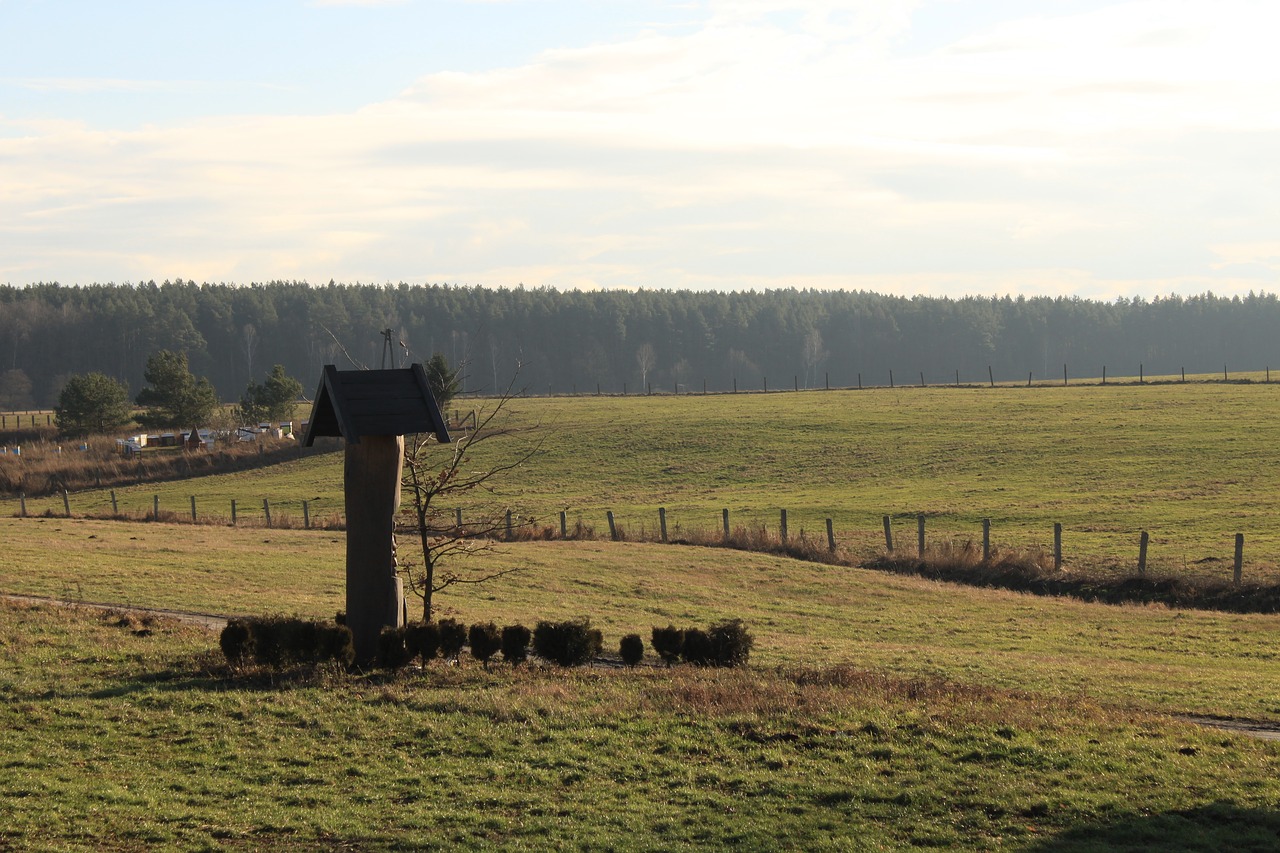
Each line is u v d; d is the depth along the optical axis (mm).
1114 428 70938
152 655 18672
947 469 62500
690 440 78188
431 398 18203
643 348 188875
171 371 95500
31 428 102750
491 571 34000
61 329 181500
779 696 16547
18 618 21422
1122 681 20609
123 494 69125
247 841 11195
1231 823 11664
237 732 14727
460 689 16953
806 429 79938
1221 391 88500
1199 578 33219
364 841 11242
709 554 39375
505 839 11297
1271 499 47906
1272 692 19703
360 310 197000
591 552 39156
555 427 86438
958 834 11414
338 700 16156
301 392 98375
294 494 66062
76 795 12188
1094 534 42219
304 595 27938
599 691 17016
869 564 38906
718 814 12039
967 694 17422
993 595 33250
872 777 13180
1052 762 13625
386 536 18281
